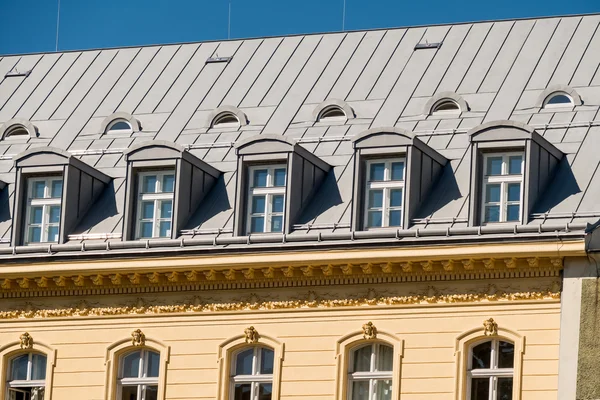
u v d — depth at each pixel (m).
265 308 63.72
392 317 62.16
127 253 64.94
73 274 65.69
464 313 61.38
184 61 75.12
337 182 65.81
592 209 61.56
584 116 65.69
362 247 62.16
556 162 63.72
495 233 60.91
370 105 69.38
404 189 63.06
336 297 62.97
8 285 66.75
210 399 63.84
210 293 64.50
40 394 66.31
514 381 60.34
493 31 71.50
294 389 62.88
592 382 59.34
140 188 66.75
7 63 78.38
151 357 65.31
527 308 60.66
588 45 69.31
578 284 60.06
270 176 65.25
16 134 73.94
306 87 71.44
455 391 61.03
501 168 62.75
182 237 65.44
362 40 73.25
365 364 62.69
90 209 68.25
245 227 64.94
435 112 68.06
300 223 64.44
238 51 74.81
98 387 65.31
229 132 70.12
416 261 61.62
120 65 76.12
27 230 67.94
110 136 72.06
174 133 71.06
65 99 74.94
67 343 66.00
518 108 67.00
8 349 66.69
